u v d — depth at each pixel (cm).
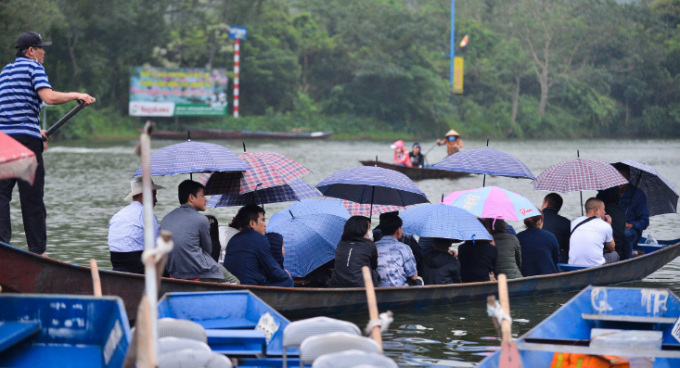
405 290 1998
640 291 1393
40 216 1744
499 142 17550
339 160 9219
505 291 1153
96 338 1127
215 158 1925
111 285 1709
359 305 1966
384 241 2055
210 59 16025
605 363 1312
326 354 1030
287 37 17825
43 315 1130
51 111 13662
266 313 1412
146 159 911
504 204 2220
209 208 4338
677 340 1337
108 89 15362
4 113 1706
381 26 18438
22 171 1133
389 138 18088
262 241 1931
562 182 2475
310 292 1872
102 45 15238
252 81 17012
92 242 3123
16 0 12962
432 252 2147
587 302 1402
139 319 891
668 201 2867
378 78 18250
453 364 1592
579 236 2402
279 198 2264
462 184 6072
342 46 18188
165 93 14912
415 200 2348
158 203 4656
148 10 15150
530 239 2281
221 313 1498
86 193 5156
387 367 1016
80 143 13050
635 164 2722
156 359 889
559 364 1305
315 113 17575
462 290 2097
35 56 1759
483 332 1844
